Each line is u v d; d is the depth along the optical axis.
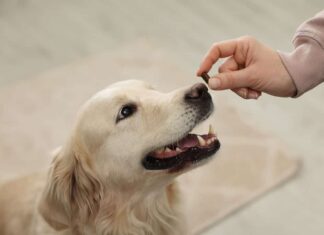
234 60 0.73
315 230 1.11
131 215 0.86
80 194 0.83
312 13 1.67
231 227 1.13
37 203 0.85
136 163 0.81
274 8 1.71
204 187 1.21
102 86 1.51
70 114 1.43
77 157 0.81
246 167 1.24
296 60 0.71
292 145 1.27
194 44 1.62
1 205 0.96
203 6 1.77
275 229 1.12
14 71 1.60
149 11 1.79
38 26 1.79
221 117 1.36
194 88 0.80
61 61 1.62
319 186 1.18
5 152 1.33
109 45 1.67
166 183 0.84
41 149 1.33
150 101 0.80
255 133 1.31
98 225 0.85
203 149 0.81
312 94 1.39
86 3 1.88
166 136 0.79
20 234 0.91
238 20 1.68
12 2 1.93
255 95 0.73
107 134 0.80
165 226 0.89
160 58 1.58
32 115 1.43
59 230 0.84
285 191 1.18
